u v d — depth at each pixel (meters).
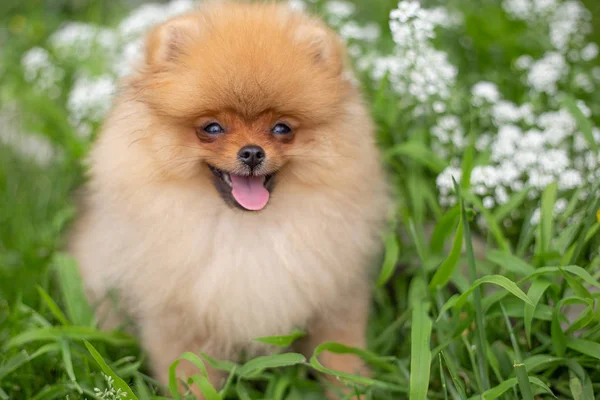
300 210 0.74
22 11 1.50
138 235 0.73
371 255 0.77
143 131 0.72
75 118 1.01
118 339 0.79
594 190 0.77
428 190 0.87
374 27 1.10
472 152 0.82
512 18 1.10
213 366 0.74
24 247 0.91
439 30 1.09
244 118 0.71
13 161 1.04
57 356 0.77
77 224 0.86
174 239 0.73
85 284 0.83
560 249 0.77
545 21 1.07
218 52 0.70
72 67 1.12
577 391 0.71
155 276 0.74
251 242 0.74
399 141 0.92
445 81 0.91
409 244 0.87
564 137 0.91
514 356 0.73
